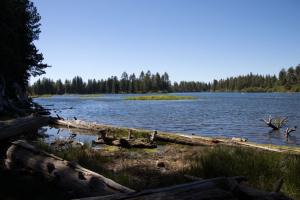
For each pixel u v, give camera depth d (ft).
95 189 20.98
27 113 108.17
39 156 27.07
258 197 15.35
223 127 102.83
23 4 169.58
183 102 303.68
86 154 39.52
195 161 37.99
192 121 121.90
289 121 123.13
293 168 31.14
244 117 140.36
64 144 51.65
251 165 32.81
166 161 40.98
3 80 124.77
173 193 15.66
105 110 185.16
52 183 24.75
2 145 37.47
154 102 303.89
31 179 26.17
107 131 72.28
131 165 38.47
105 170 32.17
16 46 141.49
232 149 40.47
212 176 30.58
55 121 89.30
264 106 228.63
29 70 180.45
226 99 382.63
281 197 15.65
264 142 72.33
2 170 28.63
